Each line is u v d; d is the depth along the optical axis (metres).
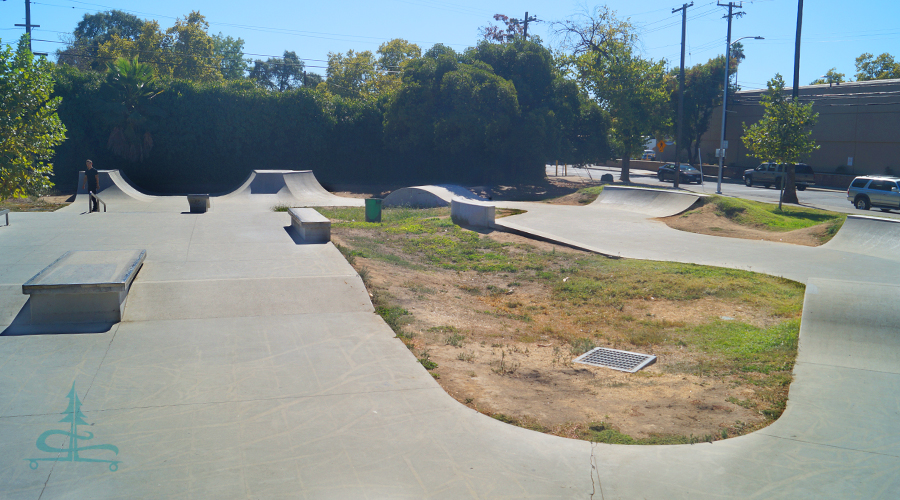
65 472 3.76
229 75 74.00
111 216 14.38
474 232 15.24
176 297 7.55
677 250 13.19
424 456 4.07
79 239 10.99
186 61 57.72
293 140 35.44
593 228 16.14
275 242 11.12
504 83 30.45
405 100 32.59
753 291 9.55
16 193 11.97
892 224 13.73
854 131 38.56
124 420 4.51
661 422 4.82
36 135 11.99
